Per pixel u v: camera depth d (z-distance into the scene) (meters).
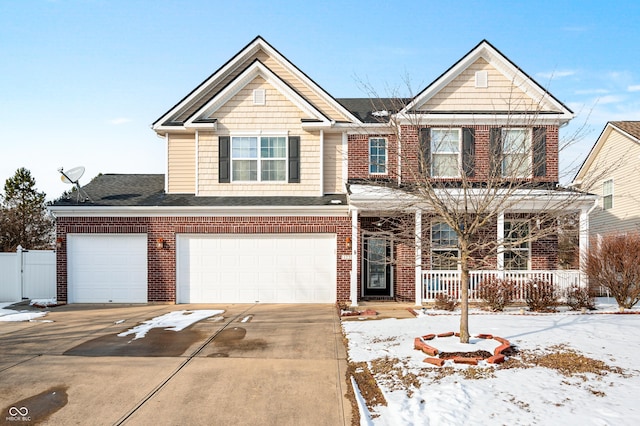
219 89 15.98
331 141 15.44
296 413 5.54
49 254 15.45
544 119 14.27
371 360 7.41
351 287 13.08
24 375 6.95
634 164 19.70
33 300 14.78
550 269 14.10
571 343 7.92
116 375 6.93
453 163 13.61
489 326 9.52
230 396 6.07
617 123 20.89
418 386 6.08
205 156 15.10
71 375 6.94
